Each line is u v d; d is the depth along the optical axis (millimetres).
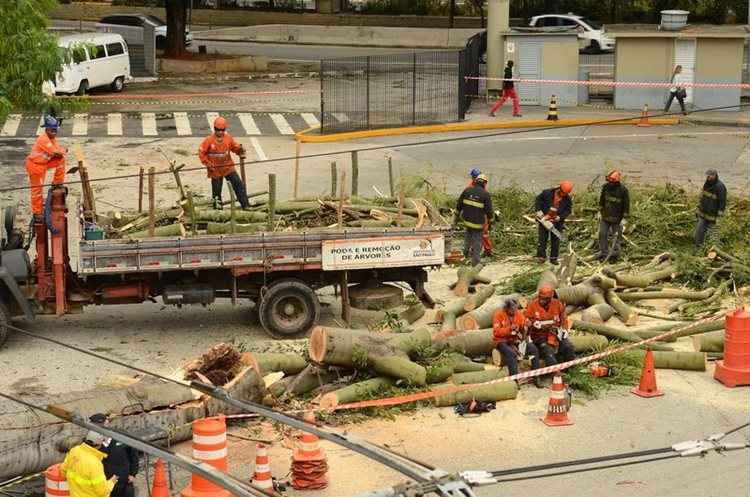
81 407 17031
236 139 45000
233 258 22969
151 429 17406
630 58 52844
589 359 20312
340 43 80125
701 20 76312
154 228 23781
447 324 23141
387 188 36969
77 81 52094
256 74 62719
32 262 23516
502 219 31578
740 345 20891
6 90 31484
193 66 62938
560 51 53656
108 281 23156
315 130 46719
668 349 22266
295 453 16719
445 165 41000
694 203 31641
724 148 44188
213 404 18094
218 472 9117
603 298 24703
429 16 85375
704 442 11336
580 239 30375
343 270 23766
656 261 28047
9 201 34094
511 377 19578
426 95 55219
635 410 19734
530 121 49219
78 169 24312
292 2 90375
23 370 21250
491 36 55219
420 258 24078
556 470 17188
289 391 19812
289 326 23500
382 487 16547
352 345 19781
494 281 27188
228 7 89500
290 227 24984
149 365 21641
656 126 49469
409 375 19672
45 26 33094
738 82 52062
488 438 18484
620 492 16500
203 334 23812
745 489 16625
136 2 89062
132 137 44719
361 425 18953
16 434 16156
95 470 14000
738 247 28953
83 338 23406
